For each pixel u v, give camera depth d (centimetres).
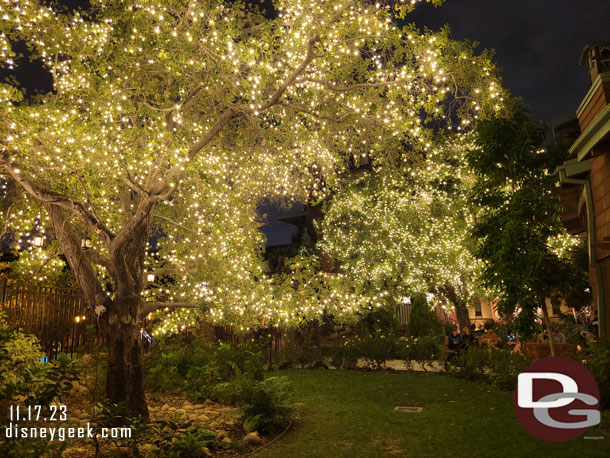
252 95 750
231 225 1172
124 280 794
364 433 722
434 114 812
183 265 1166
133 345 787
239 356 1324
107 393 757
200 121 997
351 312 1206
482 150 973
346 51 782
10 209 1055
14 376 632
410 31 762
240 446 662
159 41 711
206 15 753
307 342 1645
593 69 1152
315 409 902
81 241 899
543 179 928
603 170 1074
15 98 750
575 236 1750
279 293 1127
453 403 923
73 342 1168
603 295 1120
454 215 1802
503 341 1602
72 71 854
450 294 2070
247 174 1148
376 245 2006
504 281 903
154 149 780
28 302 1062
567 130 1648
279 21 791
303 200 1189
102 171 792
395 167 985
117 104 793
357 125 970
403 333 2238
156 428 673
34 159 734
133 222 775
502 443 637
